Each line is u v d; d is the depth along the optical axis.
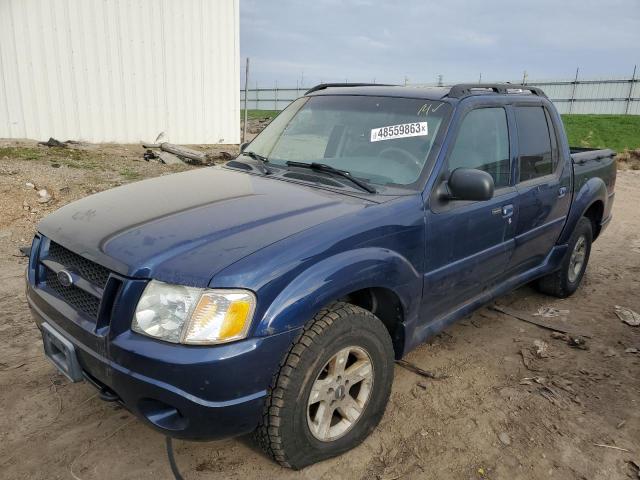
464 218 3.36
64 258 2.75
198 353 2.20
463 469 2.79
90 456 2.76
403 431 3.08
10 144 9.93
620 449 3.01
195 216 2.71
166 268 2.32
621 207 10.12
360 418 2.84
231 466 2.73
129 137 12.07
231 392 2.27
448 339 4.27
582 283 5.71
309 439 2.59
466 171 3.07
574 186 4.76
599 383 3.69
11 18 10.05
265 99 41.19
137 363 2.26
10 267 5.34
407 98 3.62
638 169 16.50
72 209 3.07
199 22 12.62
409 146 3.36
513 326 4.57
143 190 3.25
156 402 2.34
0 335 3.96
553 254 4.74
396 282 2.91
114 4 11.23
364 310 2.75
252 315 2.28
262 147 3.96
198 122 13.19
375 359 2.81
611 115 31.89
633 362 4.01
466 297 3.70
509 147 3.91
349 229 2.68
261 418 2.44
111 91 11.57
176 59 12.42
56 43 10.66
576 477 2.79
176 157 10.56
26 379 3.42
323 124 3.76
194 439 2.36
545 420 3.24
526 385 3.62
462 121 3.46
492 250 3.72
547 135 4.42
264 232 2.54
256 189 3.14
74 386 3.36
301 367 2.44
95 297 2.49
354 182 3.15
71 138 11.23
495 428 3.14
